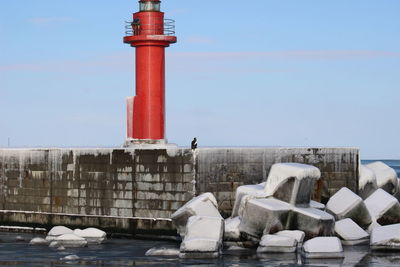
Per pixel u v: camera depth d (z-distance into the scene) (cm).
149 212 3872
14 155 4412
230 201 3850
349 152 4253
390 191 4509
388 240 3347
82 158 4112
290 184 3484
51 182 4241
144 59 4425
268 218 3378
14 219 4412
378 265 3100
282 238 3306
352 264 3114
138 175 3909
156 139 4422
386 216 3806
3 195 4469
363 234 3566
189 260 3219
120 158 3969
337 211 3719
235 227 3434
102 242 3788
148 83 4416
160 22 4444
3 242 3866
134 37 4409
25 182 4366
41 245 3731
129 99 4450
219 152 3819
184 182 3769
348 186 4250
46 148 4272
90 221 4078
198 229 3294
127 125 4469
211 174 3791
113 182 3994
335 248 3222
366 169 4338
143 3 4453
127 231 3938
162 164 3834
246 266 3072
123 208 3959
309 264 3109
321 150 4166
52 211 4244
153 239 3853
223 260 3194
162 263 3180
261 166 3956
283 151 4034
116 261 3256
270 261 3166
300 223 3428
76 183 4138
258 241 3431
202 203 3494
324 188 4172
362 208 3725
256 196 3519
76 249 3584
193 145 3750
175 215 3519
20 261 3291
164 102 4466
